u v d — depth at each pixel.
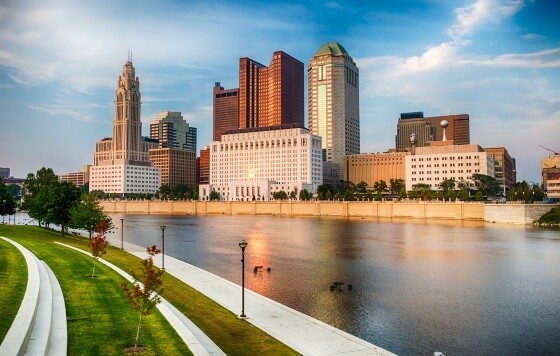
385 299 60.00
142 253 97.31
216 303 52.31
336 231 170.62
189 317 44.94
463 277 75.81
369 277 75.31
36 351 29.02
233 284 64.12
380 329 47.41
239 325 43.84
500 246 120.19
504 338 45.16
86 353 31.39
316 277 74.88
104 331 36.28
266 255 102.12
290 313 49.22
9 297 39.19
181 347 33.75
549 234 154.62
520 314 53.50
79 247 94.12
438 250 111.69
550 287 68.25
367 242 130.62
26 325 31.89
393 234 156.50
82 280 54.69
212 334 40.22
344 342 40.16
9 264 55.69
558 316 52.81
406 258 97.56
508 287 68.19
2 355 26.30
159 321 40.12
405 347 42.41
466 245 122.56
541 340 44.62
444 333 46.41
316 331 43.09
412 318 51.44
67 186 123.75
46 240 103.81
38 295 41.34
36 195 140.00
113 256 84.69
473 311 54.59
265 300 54.69
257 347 37.62
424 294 63.16
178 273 72.06
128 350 32.56
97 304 44.12
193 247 118.06
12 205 161.00
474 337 45.34
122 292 49.78
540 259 96.50
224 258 97.12
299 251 109.69
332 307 55.62
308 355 36.62
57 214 120.69
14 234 105.88
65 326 35.91
